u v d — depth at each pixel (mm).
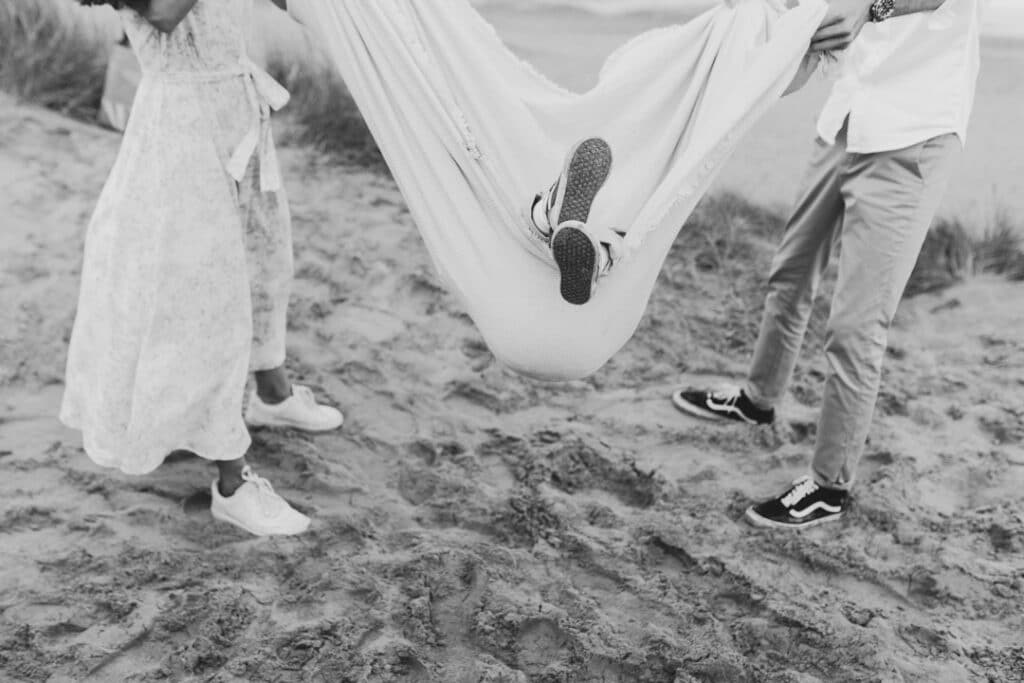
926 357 4125
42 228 4766
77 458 3252
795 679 2525
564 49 5840
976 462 3436
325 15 2584
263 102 2785
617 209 2580
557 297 2584
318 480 3221
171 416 2723
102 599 2646
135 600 2654
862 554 3002
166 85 2596
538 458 3422
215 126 2662
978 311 4391
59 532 2902
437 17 2561
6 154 5480
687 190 2482
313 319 4273
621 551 2994
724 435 3625
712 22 2564
